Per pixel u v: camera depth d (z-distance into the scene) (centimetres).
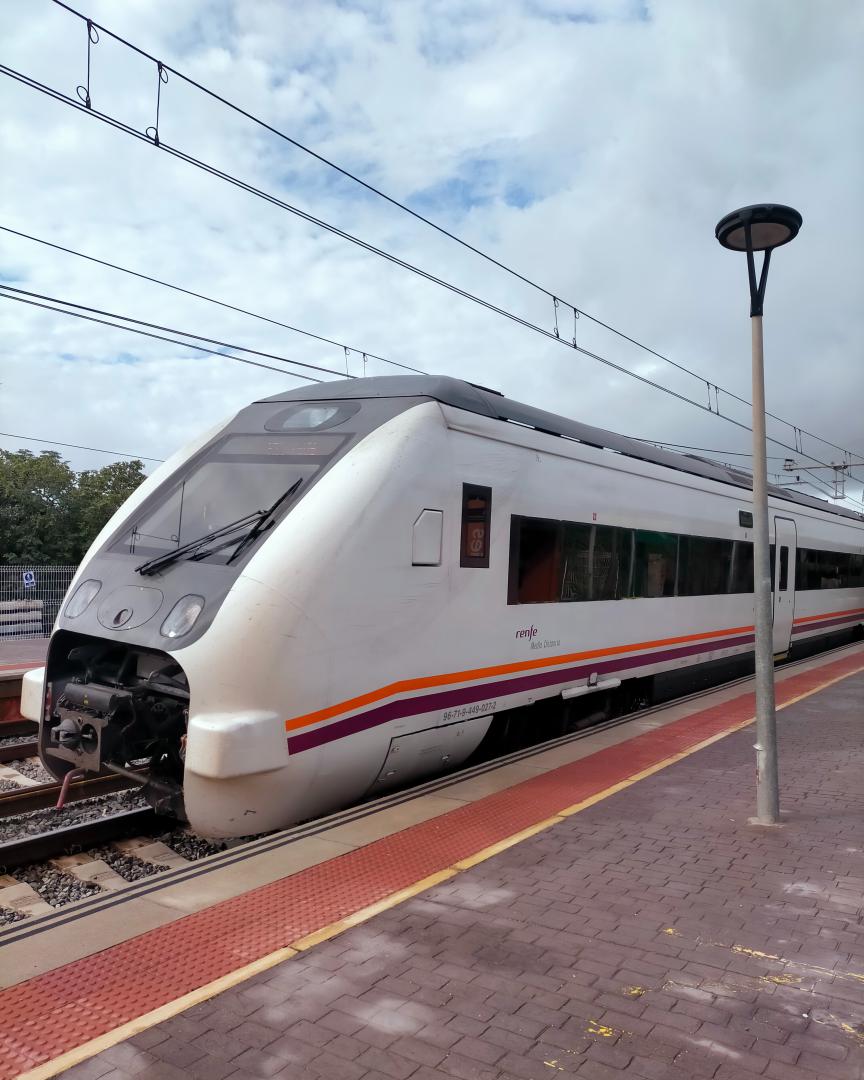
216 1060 286
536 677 751
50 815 680
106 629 578
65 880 567
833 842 495
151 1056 289
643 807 566
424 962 353
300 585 538
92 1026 307
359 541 568
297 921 392
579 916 396
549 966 349
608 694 924
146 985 335
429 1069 281
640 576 928
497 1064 284
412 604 607
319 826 524
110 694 574
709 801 580
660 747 746
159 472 707
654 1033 301
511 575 713
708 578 1098
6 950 365
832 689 1103
